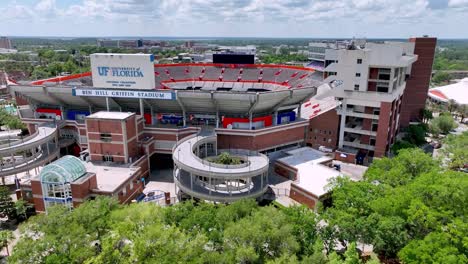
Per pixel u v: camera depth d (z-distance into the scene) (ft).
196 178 215.10
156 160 281.95
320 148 295.48
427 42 346.13
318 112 310.04
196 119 277.85
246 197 192.54
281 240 119.34
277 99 260.21
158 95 251.60
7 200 185.06
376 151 280.10
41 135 255.50
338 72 279.49
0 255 156.46
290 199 213.25
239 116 268.21
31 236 128.26
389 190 152.56
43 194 185.06
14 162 235.40
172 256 112.27
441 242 113.50
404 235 126.31
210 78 436.35
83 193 183.52
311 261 112.27
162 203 208.13
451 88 516.73
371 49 266.16
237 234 118.83
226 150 246.68
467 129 391.24
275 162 254.47
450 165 242.78
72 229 124.77
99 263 110.42
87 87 263.29
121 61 254.47
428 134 374.02
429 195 141.28
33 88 273.33
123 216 138.00
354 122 305.32
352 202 149.07
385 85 272.92
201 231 127.85
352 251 119.44
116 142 232.73
